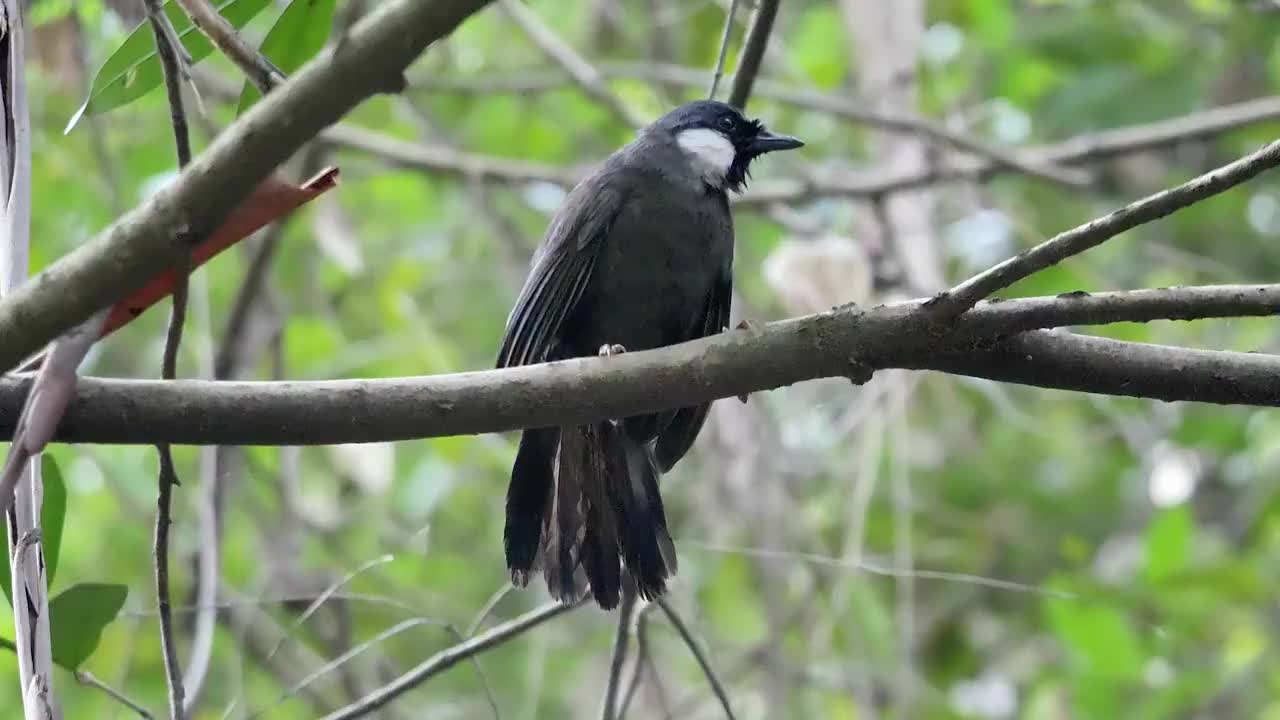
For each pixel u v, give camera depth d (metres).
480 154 15.83
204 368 9.52
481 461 12.55
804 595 11.00
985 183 13.67
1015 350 5.96
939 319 5.69
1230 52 14.98
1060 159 12.67
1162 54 15.00
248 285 10.92
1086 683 10.98
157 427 5.34
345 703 11.20
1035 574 13.53
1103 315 5.68
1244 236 15.61
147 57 5.95
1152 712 10.83
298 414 5.43
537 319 7.82
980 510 13.88
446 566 13.10
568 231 7.91
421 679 7.09
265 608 10.34
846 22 12.96
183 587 12.17
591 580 7.32
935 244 12.38
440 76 14.51
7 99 5.40
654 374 5.78
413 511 11.52
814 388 12.62
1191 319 5.71
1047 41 14.65
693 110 8.62
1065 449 14.39
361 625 11.88
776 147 8.65
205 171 4.17
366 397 5.50
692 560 12.09
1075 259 12.96
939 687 12.85
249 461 11.09
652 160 8.23
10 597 5.91
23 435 4.59
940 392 13.48
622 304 8.09
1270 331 13.31
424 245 15.02
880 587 12.62
